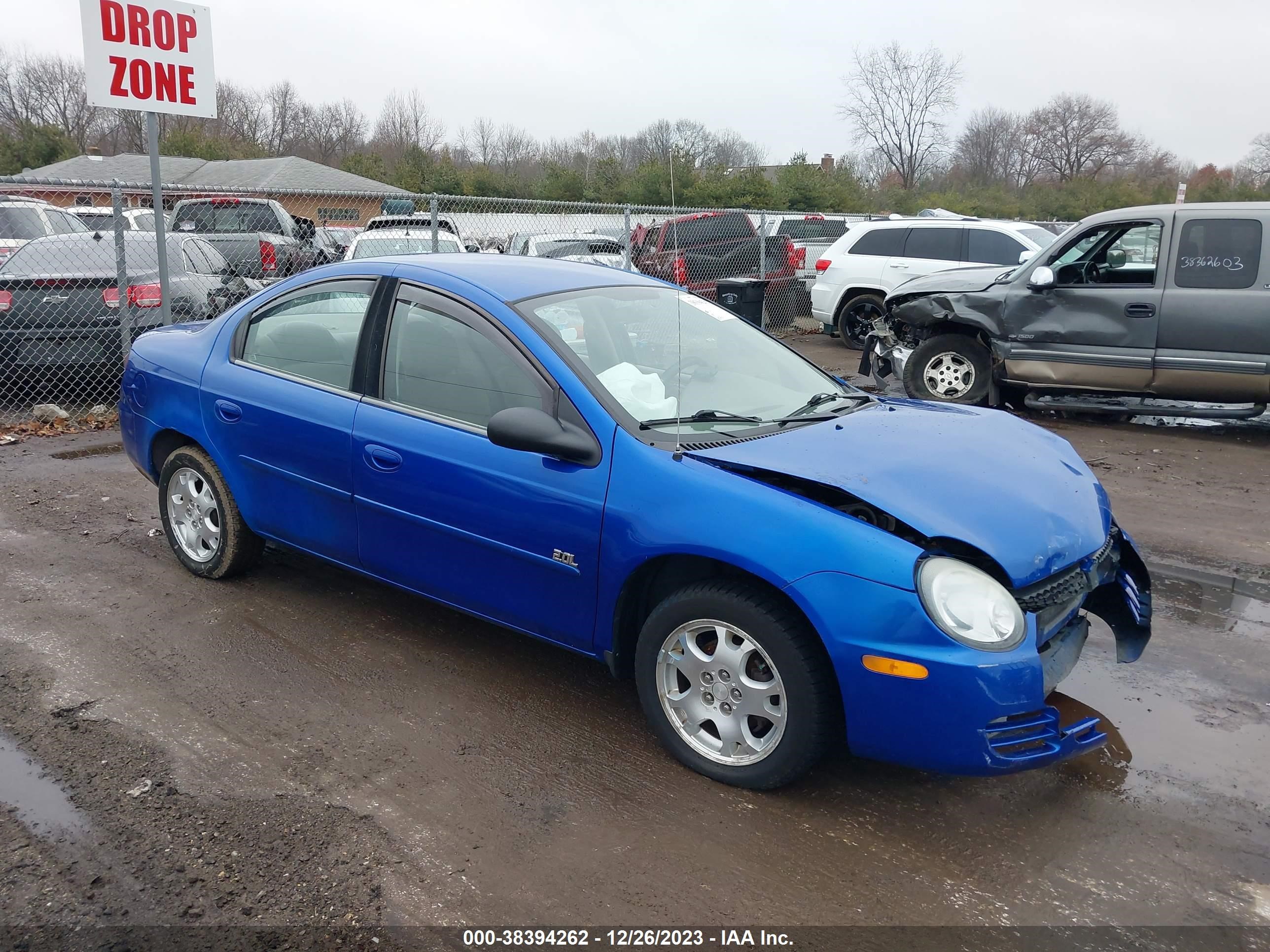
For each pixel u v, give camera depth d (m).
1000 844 2.87
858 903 2.61
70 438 7.81
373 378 3.87
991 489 3.13
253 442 4.23
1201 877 2.73
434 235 9.93
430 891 2.62
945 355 9.30
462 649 4.10
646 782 3.15
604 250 13.96
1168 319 8.13
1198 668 4.04
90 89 7.44
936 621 2.71
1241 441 8.30
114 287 8.50
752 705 3.03
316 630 4.23
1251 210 7.86
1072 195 43.53
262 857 2.73
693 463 3.12
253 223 15.21
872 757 2.87
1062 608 3.10
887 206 38.09
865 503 2.94
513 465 3.41
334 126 65.00
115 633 4.14
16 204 12.97
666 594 3.32
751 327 4.40
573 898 2.61
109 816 2.89
